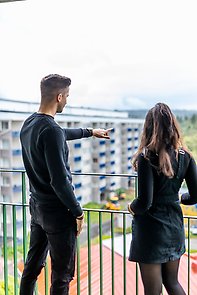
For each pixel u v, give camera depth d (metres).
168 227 1.87
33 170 1.99
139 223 1.89
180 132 1.88
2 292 2.78
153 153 1.82
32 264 2.23
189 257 2.32
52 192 1.96
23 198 2.64
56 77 1.99
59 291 2.03
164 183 1.83
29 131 1.96
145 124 1.89
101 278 2.61
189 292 2.35
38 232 2.18
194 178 1.90
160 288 1.92
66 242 2.00
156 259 1.85
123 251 2.46
